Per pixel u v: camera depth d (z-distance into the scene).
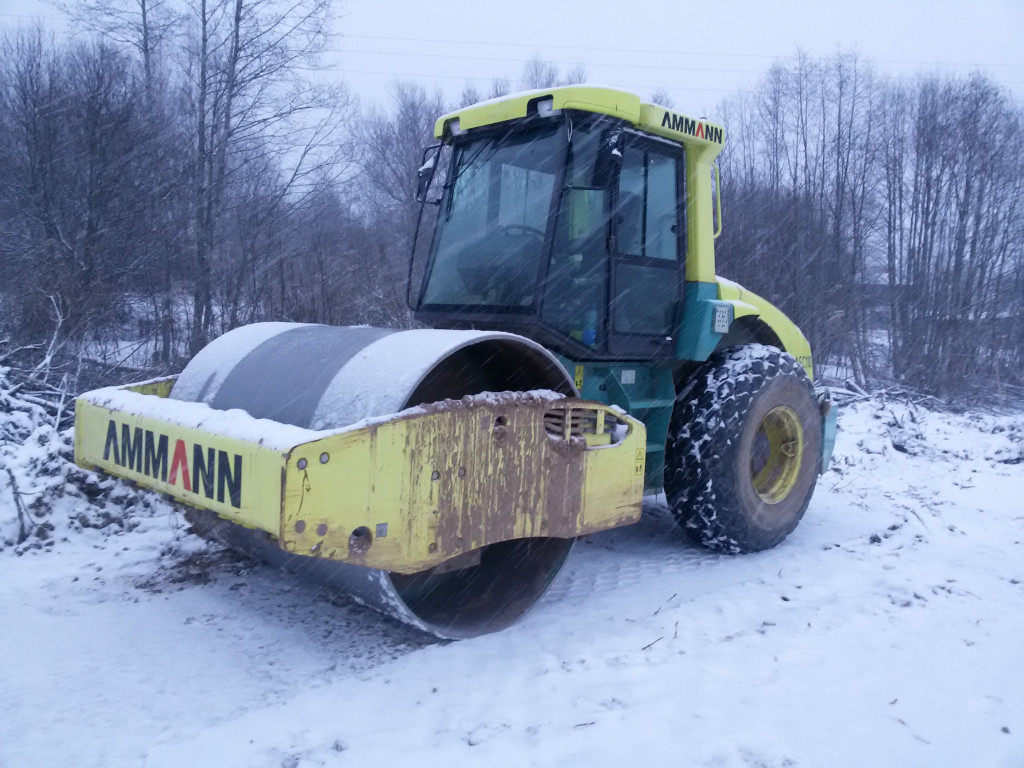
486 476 3.34
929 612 3.98
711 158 4.95
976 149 20.77
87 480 5.11
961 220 20.41
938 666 3.33
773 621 3.83
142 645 3.48
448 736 2.71
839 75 21.16
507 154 4.45
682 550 5.07
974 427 11.78
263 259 12.16
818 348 17.72
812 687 3.09
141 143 12.86
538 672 3.23
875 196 21.25
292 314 10.31
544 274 4.07
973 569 4.70
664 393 4.82
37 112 12.55
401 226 16.92
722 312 4.82
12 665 3.26
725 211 18.25
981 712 2.92
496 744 2.64
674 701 2.94
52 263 10.61
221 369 4.04
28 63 13.20
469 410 3.27
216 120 14.12
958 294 19.58
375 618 3.83
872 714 2.88
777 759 2.56
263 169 14.43
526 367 3.74
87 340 9.40
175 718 2.89
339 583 3.59
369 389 3.24
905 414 11.25
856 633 3.69
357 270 11.08
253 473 2.95
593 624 3.79
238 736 2.69
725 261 17.81
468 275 4.55
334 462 2.90
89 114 12.48
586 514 3.76
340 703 2.93
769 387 4.91
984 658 3.42
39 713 2.90
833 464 8.32
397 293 10.74
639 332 4.56
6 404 6.79
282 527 2.79
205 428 3.28
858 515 6.02
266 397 3.62
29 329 9.06
